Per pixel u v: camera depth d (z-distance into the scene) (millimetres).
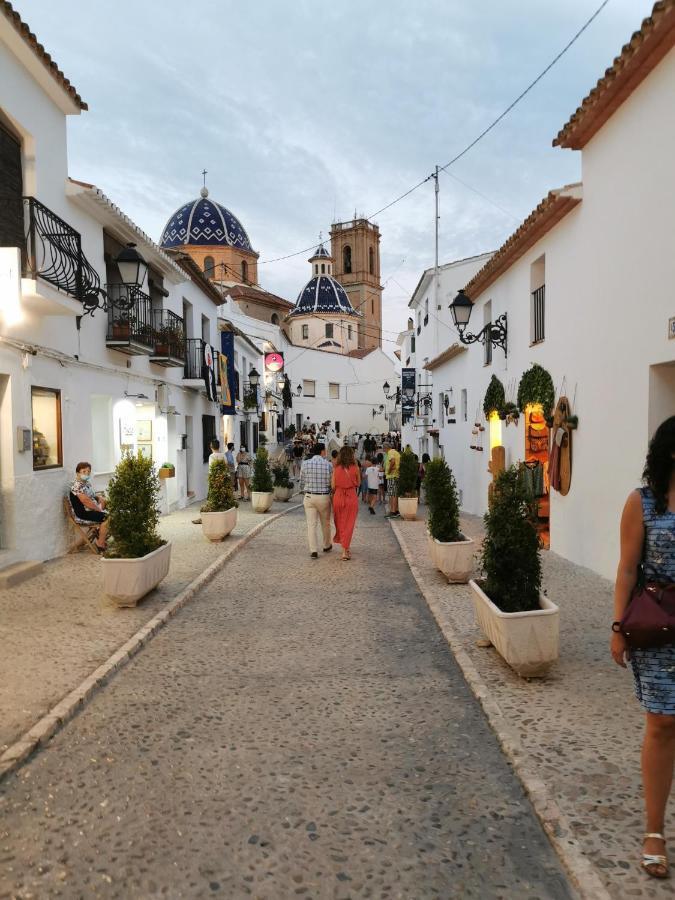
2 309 8188
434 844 3096
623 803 3324
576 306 9453
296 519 16766
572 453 9719
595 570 8875
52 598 7676
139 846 3061
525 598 5293
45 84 9695
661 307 7012
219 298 22047
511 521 5379
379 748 4086
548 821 3189
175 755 3965
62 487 10391
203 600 8023
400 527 14602
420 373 31172
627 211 7781
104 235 12523
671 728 2795
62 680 5043
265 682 5246
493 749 4070
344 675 5426
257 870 2898
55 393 10422
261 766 3838
